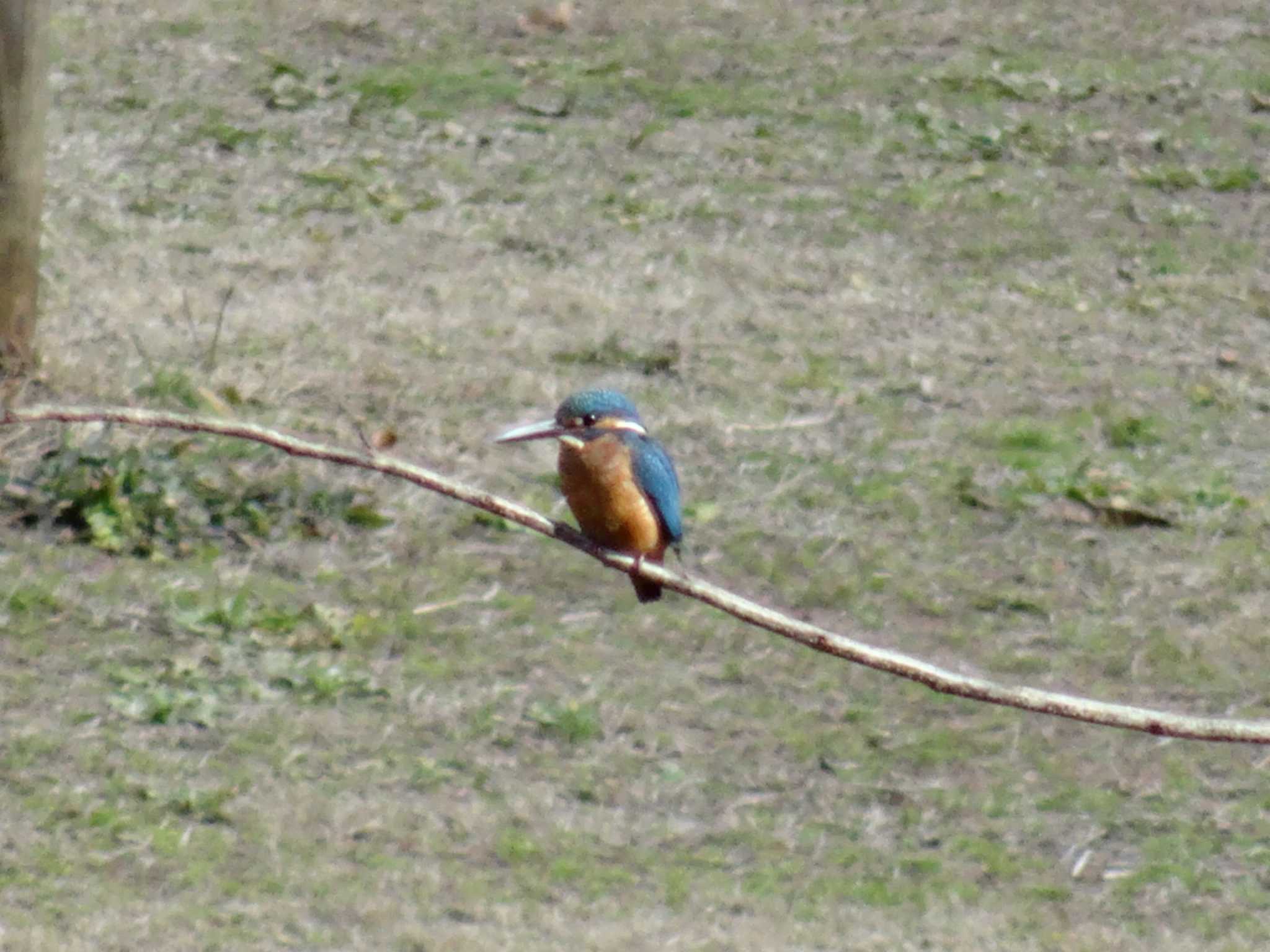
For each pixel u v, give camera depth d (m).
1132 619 12.43
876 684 11.54
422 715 10.84
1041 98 21.00
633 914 9.22
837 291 17.06
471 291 16.50
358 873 9.38
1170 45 22.59
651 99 20.39
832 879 9.68
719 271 17.28
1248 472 14.48
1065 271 17.80
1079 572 12.96
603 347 15.52
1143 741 11.16
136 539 12.23
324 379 14.55
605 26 22.02
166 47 20.67
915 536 13.23
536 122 19.78
